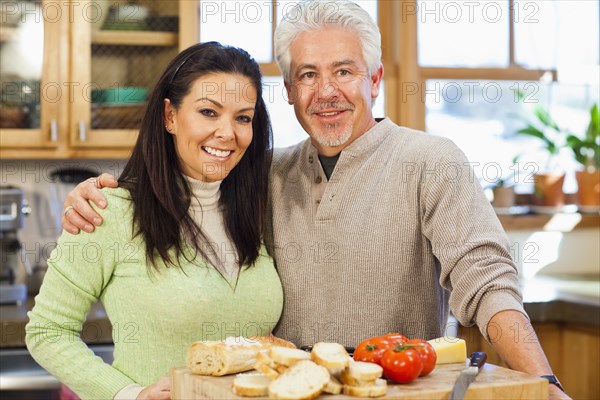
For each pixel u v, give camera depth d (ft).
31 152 10.61
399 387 3.95
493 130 12.60
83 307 5.45
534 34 12.66
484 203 5.37
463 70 12.35
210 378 4.10
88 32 10.62
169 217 5.31
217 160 5.28
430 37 12.28
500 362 9.84
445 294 5.88
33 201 11.76
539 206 12.64
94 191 5.37
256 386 3.77
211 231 5.51
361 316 5.52
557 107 12.93
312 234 5.64
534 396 4.05
